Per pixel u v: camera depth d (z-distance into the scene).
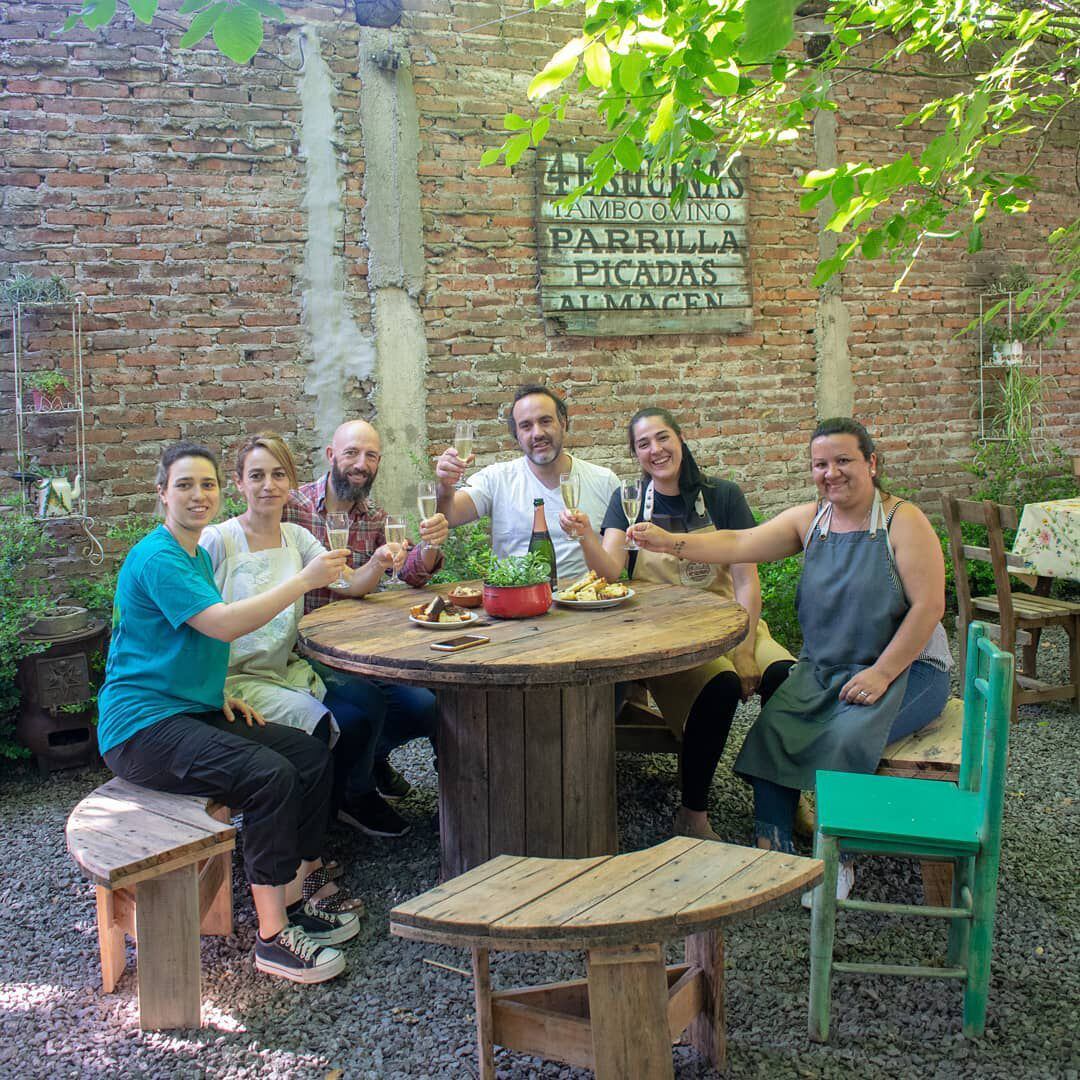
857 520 3.18
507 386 5.91
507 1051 2.36
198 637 2.82
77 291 5.03
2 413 4.90
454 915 1.92
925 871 2.91
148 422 5.20
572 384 6.07
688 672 3.40
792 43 6.42
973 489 7.27
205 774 2.68
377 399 5.63
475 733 2.98
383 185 5.55
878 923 2.91
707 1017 2.27
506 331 5.89
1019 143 7.18
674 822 3.49
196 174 5.21
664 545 3.34
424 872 3.29
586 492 3.89
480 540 5.18
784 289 6.61
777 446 6.66
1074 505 4.97
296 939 2.70
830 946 2.36
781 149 6.50
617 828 3.31
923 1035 2.39
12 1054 2.38
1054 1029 2.39
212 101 5.21
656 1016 1.92
